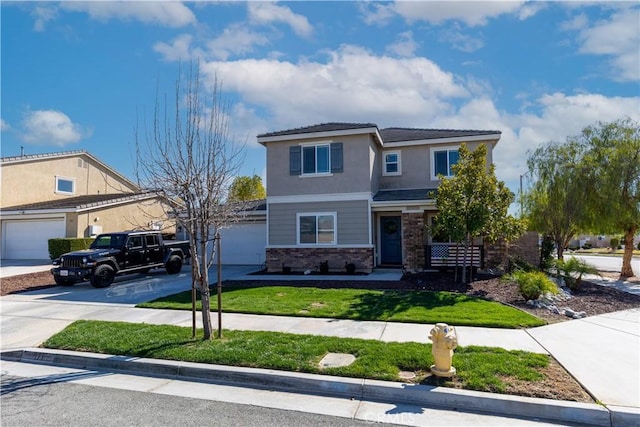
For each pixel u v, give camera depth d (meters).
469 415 4.29
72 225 20.84
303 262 16.50
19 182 23.69
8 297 11.89
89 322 8.42
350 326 7.66
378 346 6.16
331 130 16.16
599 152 15.84
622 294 11.51
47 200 25.17
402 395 4.68
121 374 5.83
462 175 12.29
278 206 16.98
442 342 4.91
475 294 10.73
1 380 5.61
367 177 16.00
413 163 17.98
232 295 11.12
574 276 13.08
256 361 5.66
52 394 5.02
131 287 13.48
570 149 16.48
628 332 7.12
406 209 15.53
